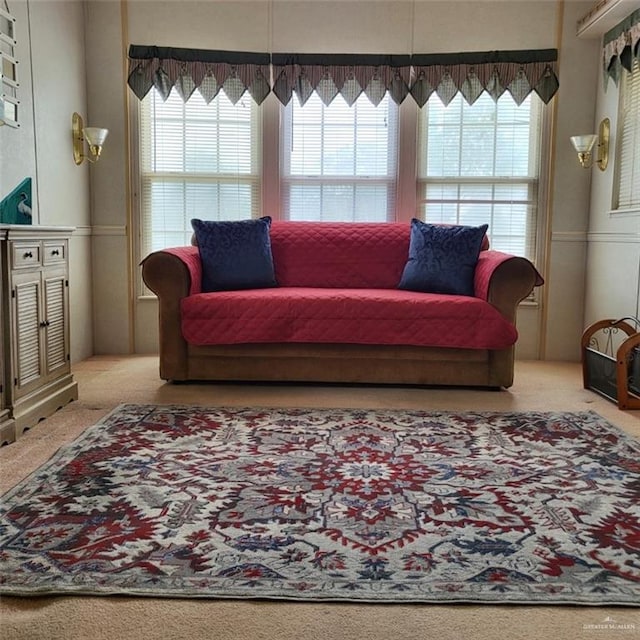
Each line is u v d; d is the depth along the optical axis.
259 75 4.45
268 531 1.82
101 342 4.66
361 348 3.53
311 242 4.23
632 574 1.60
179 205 4.63
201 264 3.87
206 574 1.59
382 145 4.60
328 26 4.44
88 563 1.63
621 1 3.68
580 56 4.39
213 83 4.45
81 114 4.37
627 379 3.30
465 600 1.49
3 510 1.94
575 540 1.78
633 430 2.85
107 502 2.00
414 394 3.48
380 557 1.68
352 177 4.63
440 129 4.56
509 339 3.44
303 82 4.46
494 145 4.55
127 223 4.56
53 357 3.07
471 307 3.44
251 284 3.95
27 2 3.59
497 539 1.78
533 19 4.38
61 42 4.05
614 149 4.12
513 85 4.39
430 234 3.98
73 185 4.26
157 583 1.54
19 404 2.72
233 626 1.39
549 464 2.38
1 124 3.15
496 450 2.54
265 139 4.55
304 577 1.58
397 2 4.41
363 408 3.16
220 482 2.18
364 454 2.48
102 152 4.50
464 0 4.39
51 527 1.83
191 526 1.84
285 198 4.65
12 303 2.65
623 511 1.96
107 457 2.41
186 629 1.38
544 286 4.59
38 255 2.90
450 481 2.21
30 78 3.64
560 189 4.50
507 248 4.64
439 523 1.88
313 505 2.00
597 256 4.37
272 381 3.73
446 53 4.42
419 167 4.60
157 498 2.04
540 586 1.55
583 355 3.67
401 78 4.44
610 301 4.16
